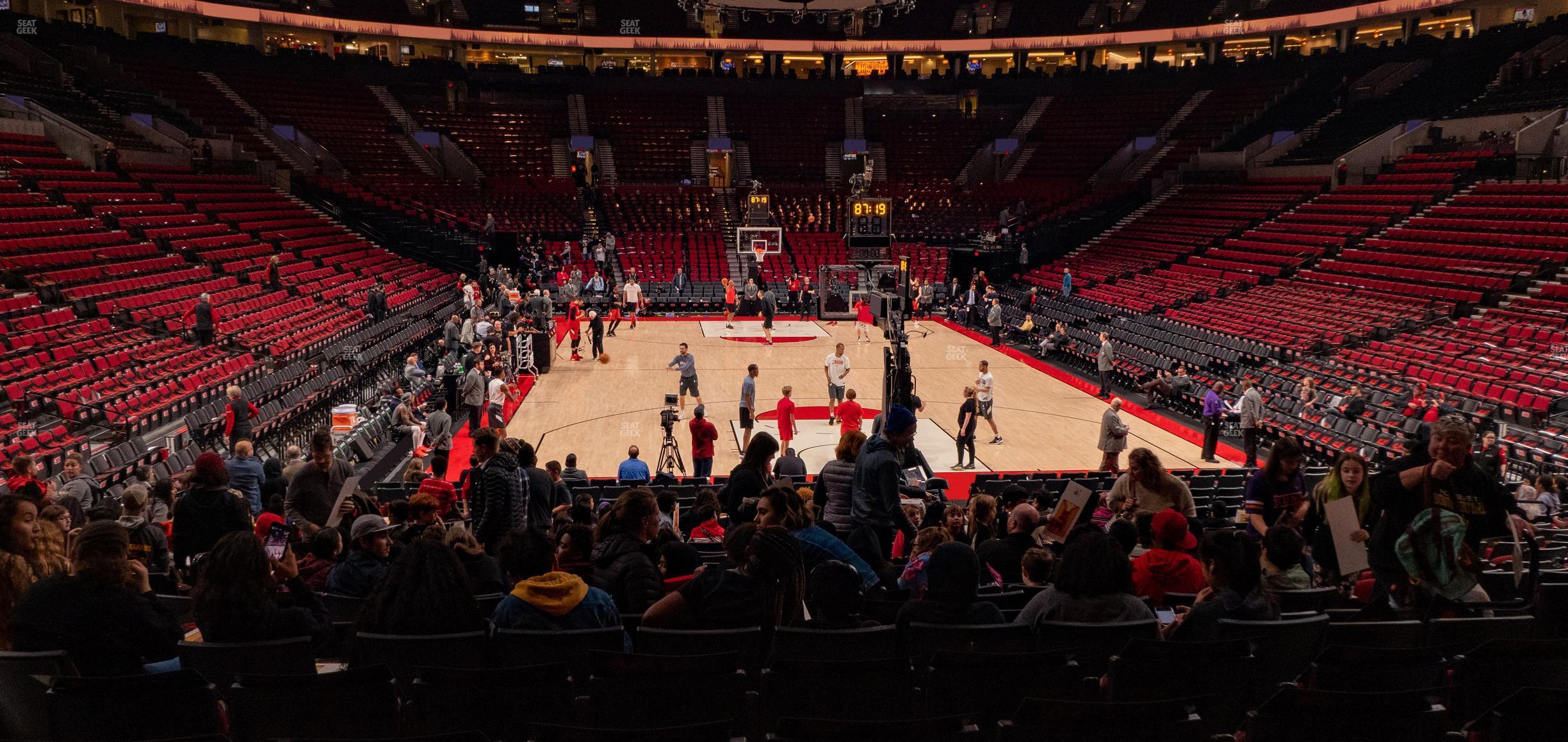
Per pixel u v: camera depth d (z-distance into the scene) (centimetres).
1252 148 3950
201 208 2780
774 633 407
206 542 629
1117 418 1347
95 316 1839
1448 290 2255
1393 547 440
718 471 1541
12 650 367
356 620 394
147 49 3616
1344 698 333
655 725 371
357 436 1516
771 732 378
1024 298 3175
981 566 539
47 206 2238
